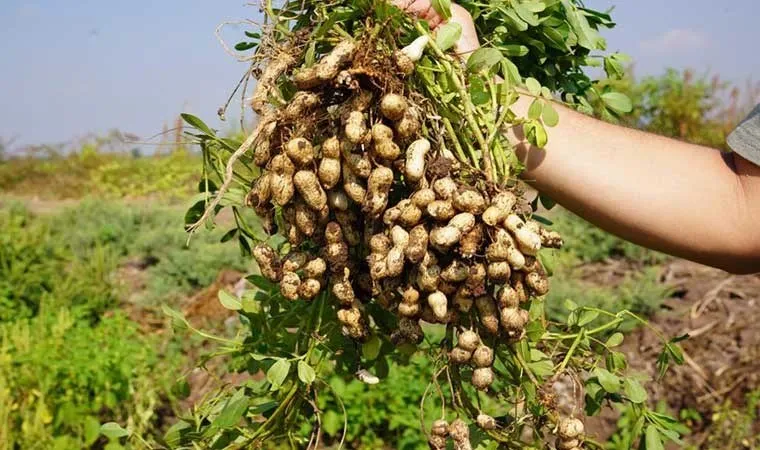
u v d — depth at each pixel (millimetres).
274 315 873
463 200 622
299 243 691
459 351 671
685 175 718
